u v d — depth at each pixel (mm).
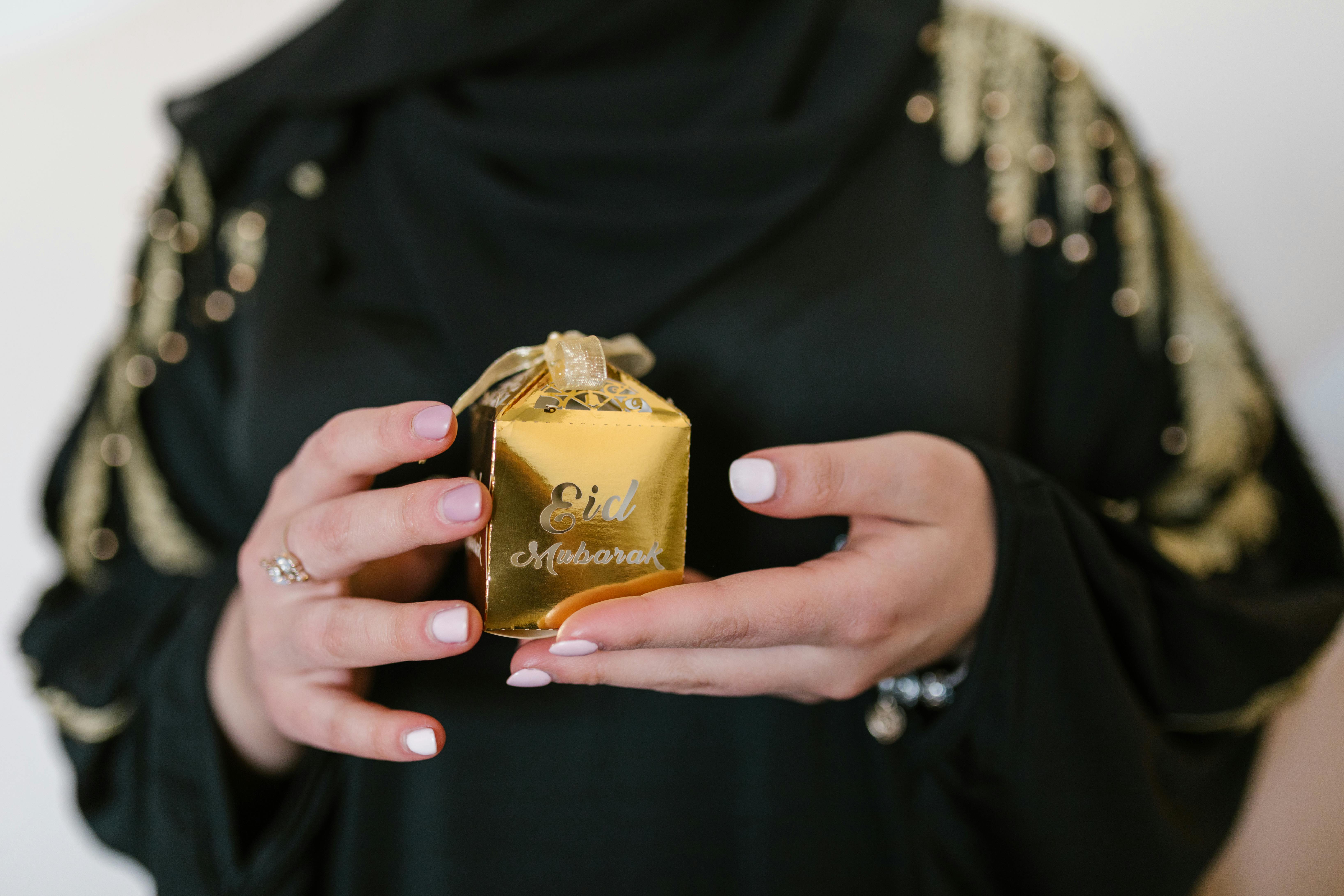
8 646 757
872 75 462
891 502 343
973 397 434
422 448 305
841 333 431
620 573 324
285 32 785
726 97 463
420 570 379
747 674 339
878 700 407
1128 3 623
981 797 396
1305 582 458
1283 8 574
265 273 466
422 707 410
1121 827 394
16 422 785
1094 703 383
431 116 449
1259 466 477
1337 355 582
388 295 449
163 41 790
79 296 790
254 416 441
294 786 397
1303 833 561
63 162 790
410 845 416
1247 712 423
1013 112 489
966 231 464
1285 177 584
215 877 392
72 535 499
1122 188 492
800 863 412
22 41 782
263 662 349
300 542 320
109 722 439
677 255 437
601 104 458
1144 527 440
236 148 483
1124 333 479
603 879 413
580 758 414
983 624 365
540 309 424
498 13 452
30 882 755
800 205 437
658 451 323
